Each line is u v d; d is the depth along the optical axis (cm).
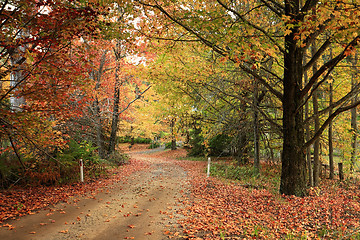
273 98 1167
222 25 588
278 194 757
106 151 1694
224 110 1241
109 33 617
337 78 1100
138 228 498
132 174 1273
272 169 1293
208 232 482
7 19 465
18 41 484
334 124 1267
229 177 1172
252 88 1079
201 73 1012
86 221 534
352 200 748
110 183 991
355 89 704
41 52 544
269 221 551
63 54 553
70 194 769
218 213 607
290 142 741
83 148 1122
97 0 534
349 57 871
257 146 1183
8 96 557
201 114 1567
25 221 518
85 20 519
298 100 736
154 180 1094
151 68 1051
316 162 966
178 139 2628
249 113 1172
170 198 758
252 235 465
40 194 739
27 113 546
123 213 597
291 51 711
